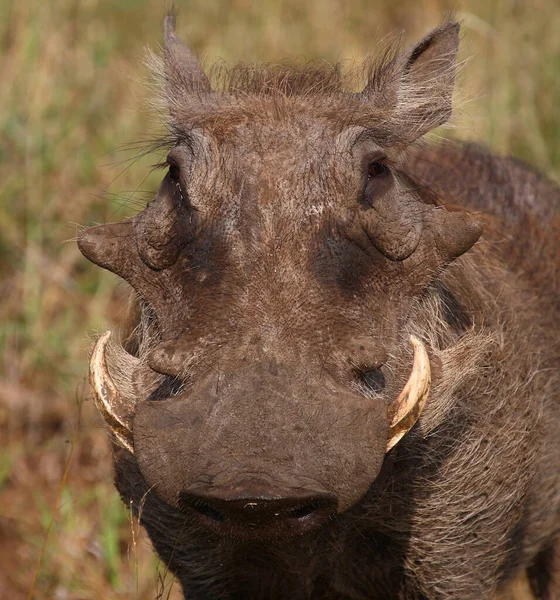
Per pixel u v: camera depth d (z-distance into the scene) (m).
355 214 10.83
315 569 12.57
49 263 21.95
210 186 10.88
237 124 11.28
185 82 12.69
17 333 21.22
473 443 12.57
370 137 11.56
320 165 10.95
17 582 17.88
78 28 26.62
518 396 13.19
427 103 13.11
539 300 15.07
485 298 13.27
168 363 10.11
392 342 10.91
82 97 24.42
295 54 27.14
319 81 12.90
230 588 13.25
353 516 12.09
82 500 19.14
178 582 14.34
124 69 25.25
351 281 10.59
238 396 9.55
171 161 11.33
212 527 9.55
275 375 9.70
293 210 10.68
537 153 22.55
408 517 12.47
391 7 29.81
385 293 10.98
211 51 26.34
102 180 23.06
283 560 12.46
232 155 11.01
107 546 17.31
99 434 19.83
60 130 23.48
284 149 11.02
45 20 25.72
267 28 27.75
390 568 12.87
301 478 9.20
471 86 22.83
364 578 12.93
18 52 24.78
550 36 25.45
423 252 11.29
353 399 9.66
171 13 14.20
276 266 10.42
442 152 16.66
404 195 11.56
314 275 10.45
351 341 10.19
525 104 23.41
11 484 19.91
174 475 9.52
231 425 9.41
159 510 12.71
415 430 11.59
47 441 20.52
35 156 22.92
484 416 12.66
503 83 23.56
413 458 12.22
